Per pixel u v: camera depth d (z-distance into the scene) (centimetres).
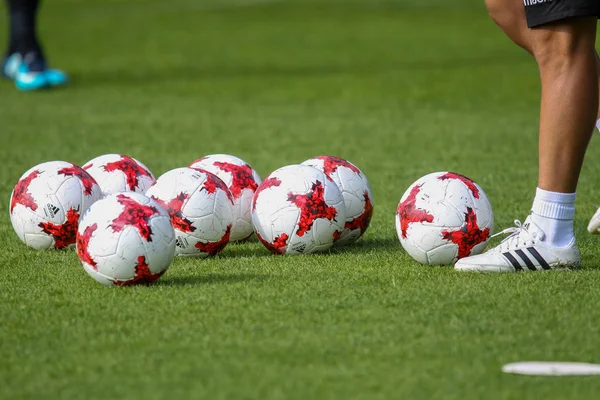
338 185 1623
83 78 5128
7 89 4738
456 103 4103
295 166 1584
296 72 5147
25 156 2859
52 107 4100
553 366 984
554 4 1320
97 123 3619
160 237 1335
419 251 1462
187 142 3159
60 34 7494
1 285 1365
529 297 1249
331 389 930
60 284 1365
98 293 1306
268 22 7931
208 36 7075
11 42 4981
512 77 4722
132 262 1318
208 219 1526
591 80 1355
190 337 1096
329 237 1555
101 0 10712
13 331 1131
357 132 3369
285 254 1566
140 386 946
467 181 1491
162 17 8619
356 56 5734
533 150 2905
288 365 998
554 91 1364
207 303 1241
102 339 1095
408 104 4109
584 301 1229
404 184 2367
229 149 3006
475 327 1120
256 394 920
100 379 967
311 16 8294
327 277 1388
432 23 7475
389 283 1342
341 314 1181
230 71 5266
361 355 1027
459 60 5375
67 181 1622
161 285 1349
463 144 3053
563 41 1340
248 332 1112
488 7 1408
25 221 1608
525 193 2192
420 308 1203
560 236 1410
